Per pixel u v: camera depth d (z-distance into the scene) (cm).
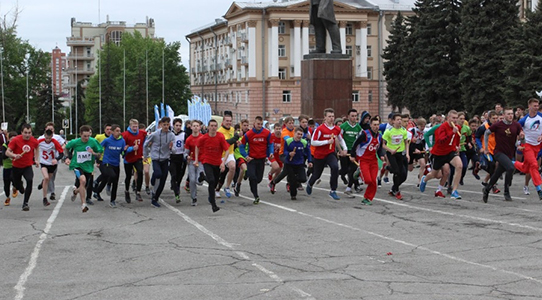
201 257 1018
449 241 1127
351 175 1834
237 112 9556
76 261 1002
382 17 9006
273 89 8825
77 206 1684
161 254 1045
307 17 8794
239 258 1008
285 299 771
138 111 9725
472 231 1221
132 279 881
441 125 1691
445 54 5662
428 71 5722
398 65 6519
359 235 1198
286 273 905
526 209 1495
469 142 2012
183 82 10550
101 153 1617
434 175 1753
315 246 1098
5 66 10112
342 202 1686
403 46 6103
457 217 1395
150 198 1845
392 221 1359
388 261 976
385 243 1118
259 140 1664
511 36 4794
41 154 1722
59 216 1495
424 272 902
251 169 1669
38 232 1271
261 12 8844
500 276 873
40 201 1812
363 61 8956
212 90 10825
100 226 1338
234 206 1639
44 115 10006
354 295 785
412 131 2045
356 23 8950
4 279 895
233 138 1684
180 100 10581
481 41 5006
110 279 883
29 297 799
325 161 1764
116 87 10181
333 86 3275
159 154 1625
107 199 1831
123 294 804
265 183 2255
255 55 8912
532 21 4556
